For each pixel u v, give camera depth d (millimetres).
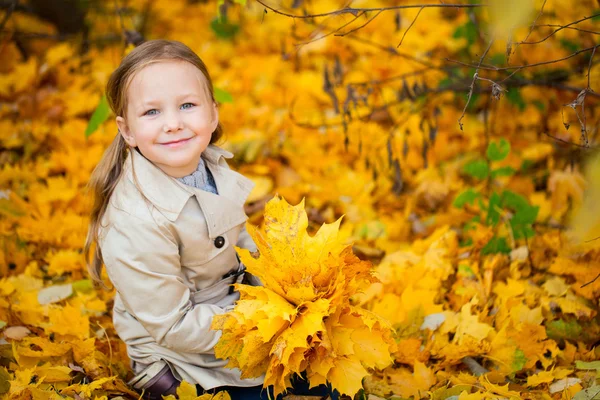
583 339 2416
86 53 4566
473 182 3566
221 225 2068
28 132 3799
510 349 2287
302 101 4195
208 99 2021
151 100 1915
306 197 3498
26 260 2910
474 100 3633
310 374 1858
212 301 2141
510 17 1646
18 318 2475
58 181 3293
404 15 4527
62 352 2191
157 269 1963
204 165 2133
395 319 2455
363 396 2148
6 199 3129
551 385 2156
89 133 2900
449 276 2752
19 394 1979
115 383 2129
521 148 3764
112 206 2029
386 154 3746
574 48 3643
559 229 3055
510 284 2586
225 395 1968
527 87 3834
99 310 2598
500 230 2939
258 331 1807
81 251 3039
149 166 1999
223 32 4699
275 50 4730
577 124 3688
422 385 2197
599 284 2541
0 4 4414
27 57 4559
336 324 1856
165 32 5016
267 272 1882
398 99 3580
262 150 3750
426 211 3422
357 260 1955
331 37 4309
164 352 2055
